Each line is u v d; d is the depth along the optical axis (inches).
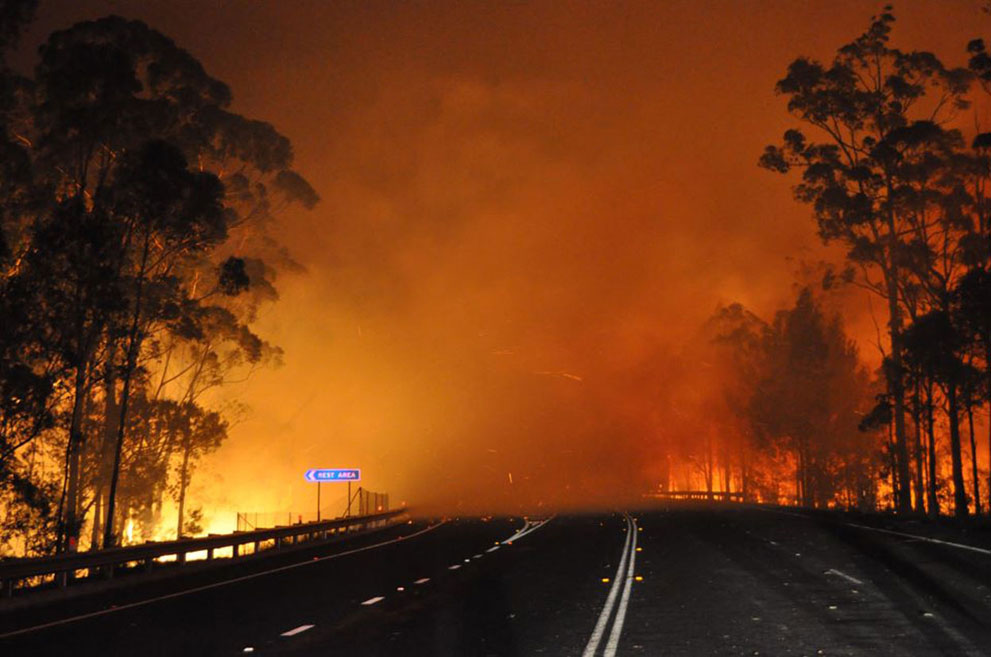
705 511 2145.7
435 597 677.9
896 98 2097.7
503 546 1212.5
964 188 2006.6
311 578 864.9
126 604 703.1
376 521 1905.8
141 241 1572.3
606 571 836.0
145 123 1574.8
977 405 1806.1
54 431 1471.5
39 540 1259.8
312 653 452.4
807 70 2118.6
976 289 1715.1
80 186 1508.4
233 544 1157.7
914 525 1392.7
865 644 440.1
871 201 1999.3
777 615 540.7
